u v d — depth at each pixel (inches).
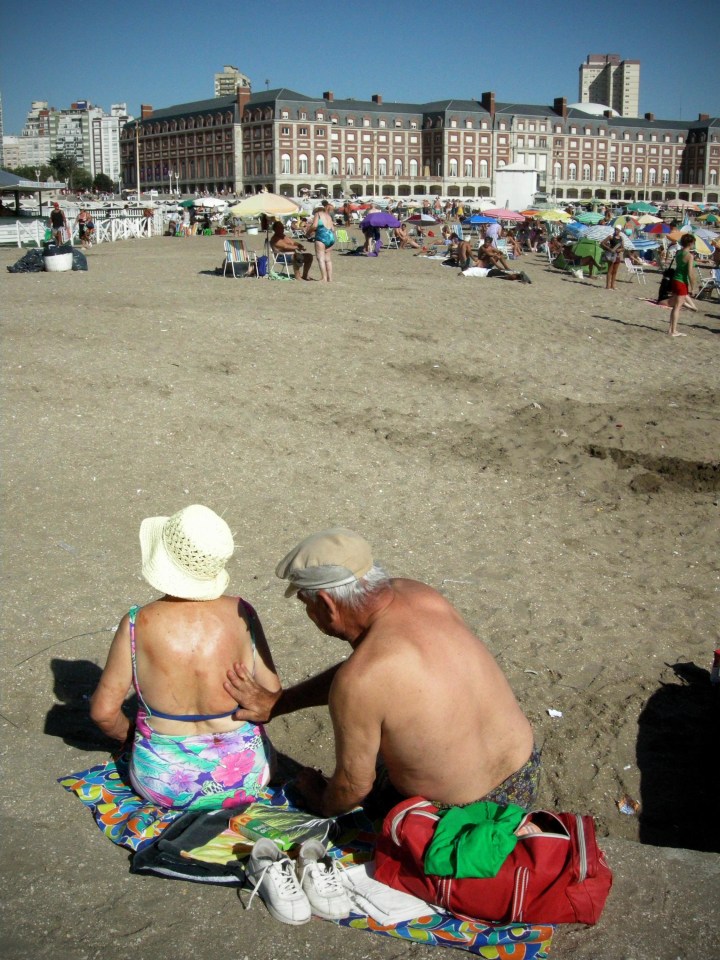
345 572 118.0
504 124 5383.9
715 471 362.0
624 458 375.2
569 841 113.8
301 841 124.4
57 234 1280.8
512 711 123.3
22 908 114.9
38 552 240.1
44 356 414.6
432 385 455.5
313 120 5103.3
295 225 2042.3
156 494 288.7
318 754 173.2
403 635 117.0
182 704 129.6
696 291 931.3
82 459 310.0
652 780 173.6
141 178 6122.1
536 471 353.1
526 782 124.3
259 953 109.4
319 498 301.7
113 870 122.8
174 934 111.9
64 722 171.0
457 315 643.5
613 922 115.8
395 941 112.7
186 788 131.9
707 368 542.9
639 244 1206.3
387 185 5319.9
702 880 123.4
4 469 293.6
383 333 547.5
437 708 114.9
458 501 312.0
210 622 130.8
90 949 108.8
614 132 5679.1
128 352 438.3
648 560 275.7
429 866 112.0
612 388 481.4
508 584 249.8
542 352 546.0
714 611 244.2
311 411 396.8
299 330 529.7
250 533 268.1
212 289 700.7
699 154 5821.9
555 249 1382.9
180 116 5669.3
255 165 5236.2
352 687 115.0
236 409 382.6
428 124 5374.0
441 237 1909.4
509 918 111.0
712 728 189.5
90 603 217.3
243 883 120.6
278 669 195.6
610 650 217.0
